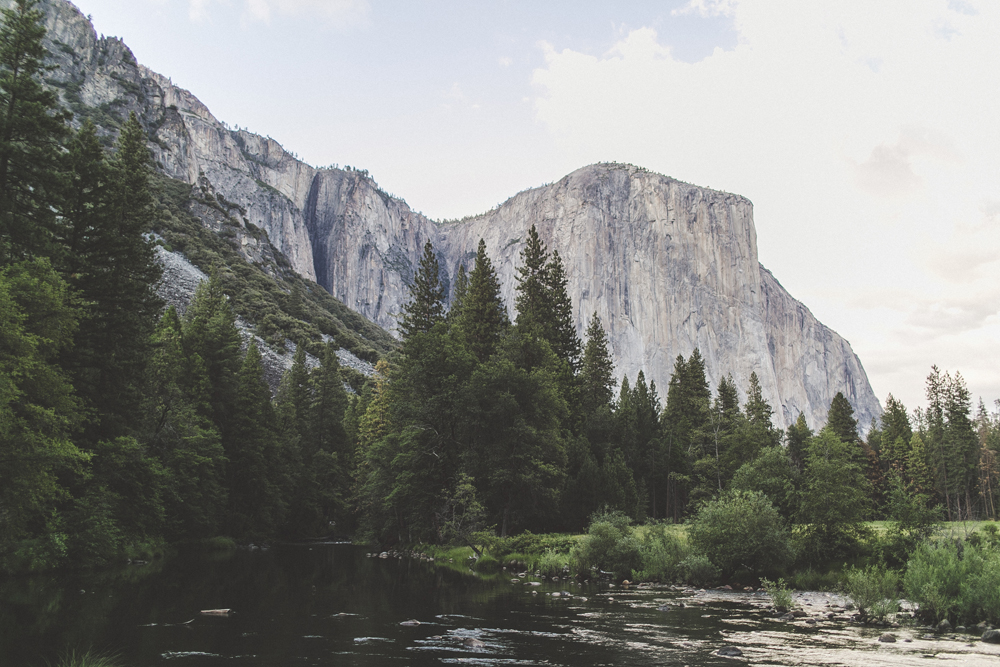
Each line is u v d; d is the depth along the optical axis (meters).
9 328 20.42
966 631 16.58
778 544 26.22
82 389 32.62
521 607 19.92
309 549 55.94
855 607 20.59
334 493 76.69
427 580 28.41
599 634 15.40
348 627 15.73
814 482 29.44
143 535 37.47
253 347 68.31
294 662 11.74
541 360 57.69
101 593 20.47
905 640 15.09
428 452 44.56
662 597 22.84
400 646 13.48
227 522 56.44
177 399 47.75
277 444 67.44
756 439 66.88
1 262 24.88
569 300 71.81
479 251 63.94
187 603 19.06
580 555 29.81
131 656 11.91
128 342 36.53
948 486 83.69
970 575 17.73
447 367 47.53
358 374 131.50
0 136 26.69
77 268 33.28
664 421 89.81
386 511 53.62
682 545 29.12
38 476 21.30
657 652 13.38
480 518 41.25
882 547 27.55
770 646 14.18
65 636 13.49
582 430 61.56
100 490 31.11
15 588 20.56
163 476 39.88
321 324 163.75
